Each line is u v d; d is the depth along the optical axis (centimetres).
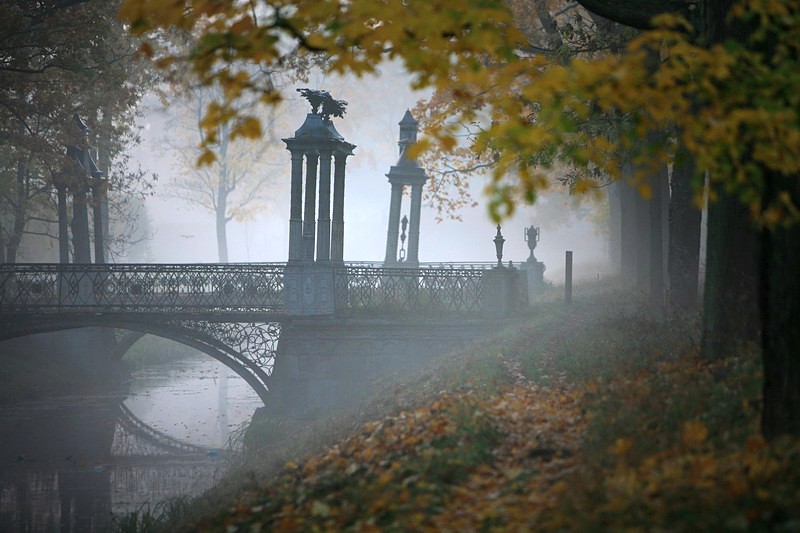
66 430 8044
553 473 2330
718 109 1925
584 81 1858
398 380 6200
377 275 8288
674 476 1955
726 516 1667
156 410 9200
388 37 1956
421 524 2038
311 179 8144
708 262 3356
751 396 2580
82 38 9406
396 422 3550
